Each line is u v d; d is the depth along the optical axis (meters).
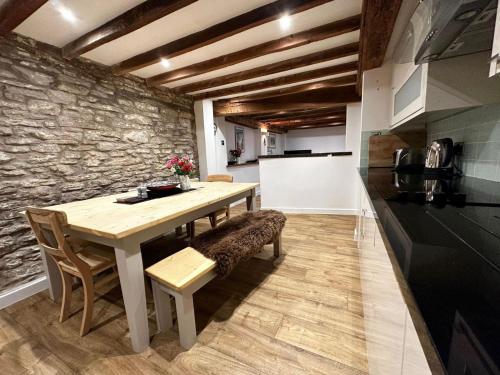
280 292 1.79
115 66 2.57
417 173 2.00
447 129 1.88
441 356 0.30
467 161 1.56
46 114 2.07
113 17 1.73
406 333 0.50
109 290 1.93
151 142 3.22
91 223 1.28
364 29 1.72
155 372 1.18
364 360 1.19
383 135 2.65
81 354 1.30
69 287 1.58
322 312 1.55
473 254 0.58
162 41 2.12
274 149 8.62
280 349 1.28
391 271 0.64
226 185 2.56
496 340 0.32
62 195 2.21
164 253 2.62
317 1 1.51
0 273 1.80
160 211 1.50
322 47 2.36
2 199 1.81
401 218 0.85
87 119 2.41
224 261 1.45
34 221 1.43
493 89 1.11
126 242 1.21
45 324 1.55
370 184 1.52
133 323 1.27
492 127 1.29
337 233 2.98
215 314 1.58
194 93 3.93
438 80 1.18
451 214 0.89
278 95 3.79
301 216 3.80
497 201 1.02
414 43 1.17
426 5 0.88
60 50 2.16
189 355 1.27
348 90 3.83
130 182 2.91
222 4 1.64
